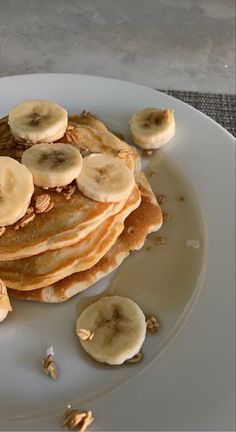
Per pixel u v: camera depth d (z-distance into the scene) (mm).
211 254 288
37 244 263
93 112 367
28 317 269
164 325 264
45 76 378
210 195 316
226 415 230
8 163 271
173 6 629
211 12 620
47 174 273
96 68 535
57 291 272
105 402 236
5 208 261
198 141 343
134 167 316
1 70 532
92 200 278
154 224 300
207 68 528
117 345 249
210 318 263
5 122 326
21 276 268
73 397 240
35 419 233
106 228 280
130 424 229
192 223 306
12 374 248
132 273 286
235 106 400
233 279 277
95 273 279
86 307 273
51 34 582
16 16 606
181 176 329
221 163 331
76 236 266
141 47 564
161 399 236
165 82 511
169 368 246
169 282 282
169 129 342
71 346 258
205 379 241
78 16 609
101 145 311
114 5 629
